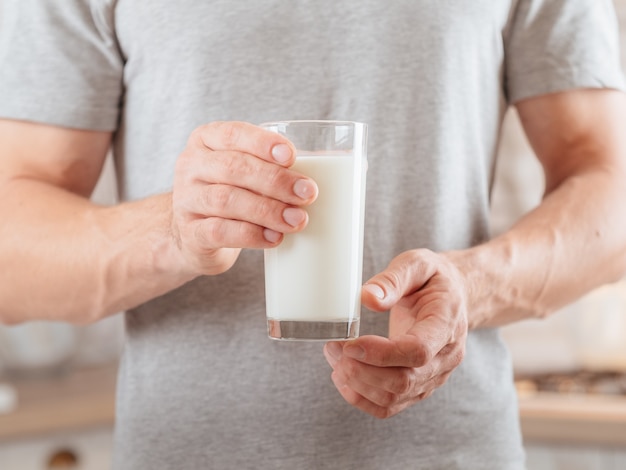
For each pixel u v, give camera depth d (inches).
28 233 32.5
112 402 56.8
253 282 33.1
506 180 71.3
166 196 31.5
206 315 33.3
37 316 34.0
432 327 26.0
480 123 35.4
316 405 32.7
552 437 54.4
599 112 36.0
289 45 33.7
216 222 24.8
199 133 25.1
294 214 24.2
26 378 65.4
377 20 33.7
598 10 36.7
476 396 33.5
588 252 33.5
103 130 35.3
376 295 25.2
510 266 31.8
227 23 33.5
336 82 33.8
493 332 34.6
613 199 34.3
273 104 33.8
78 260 31.4
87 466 56.7
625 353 65.4
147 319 33.8
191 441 33.1
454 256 31.2
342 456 32.7
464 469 33.1
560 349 66.4
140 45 34.2
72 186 35.5
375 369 25.8
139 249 30.4
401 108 33.8
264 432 32.8
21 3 34.7
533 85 35.9
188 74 33.7
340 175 25.3
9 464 54.6
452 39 33.9
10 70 34.6
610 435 53.8
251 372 32.9
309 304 25.5
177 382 33.3
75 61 34.4
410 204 33.8
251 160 23.8
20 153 34.8
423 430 32.8
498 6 34.8
